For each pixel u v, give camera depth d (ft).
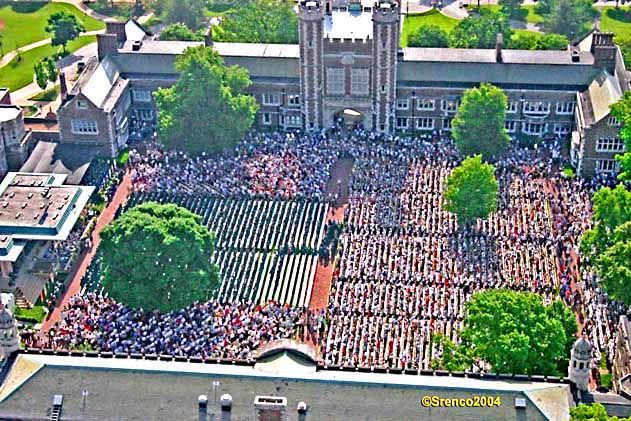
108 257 650.02
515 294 576.61
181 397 496.23
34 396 501.15
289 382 499.10
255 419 487.61
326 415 486.79
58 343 631.97
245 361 524.52
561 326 560.20
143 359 525.75
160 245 640.58
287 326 650.43
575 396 508.12
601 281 655.35
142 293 638.53
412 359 614.34
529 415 482.28
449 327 642.22
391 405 488.02
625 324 602.85
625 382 541.75
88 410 495.82
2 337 523.29
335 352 623.36
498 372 541.34
